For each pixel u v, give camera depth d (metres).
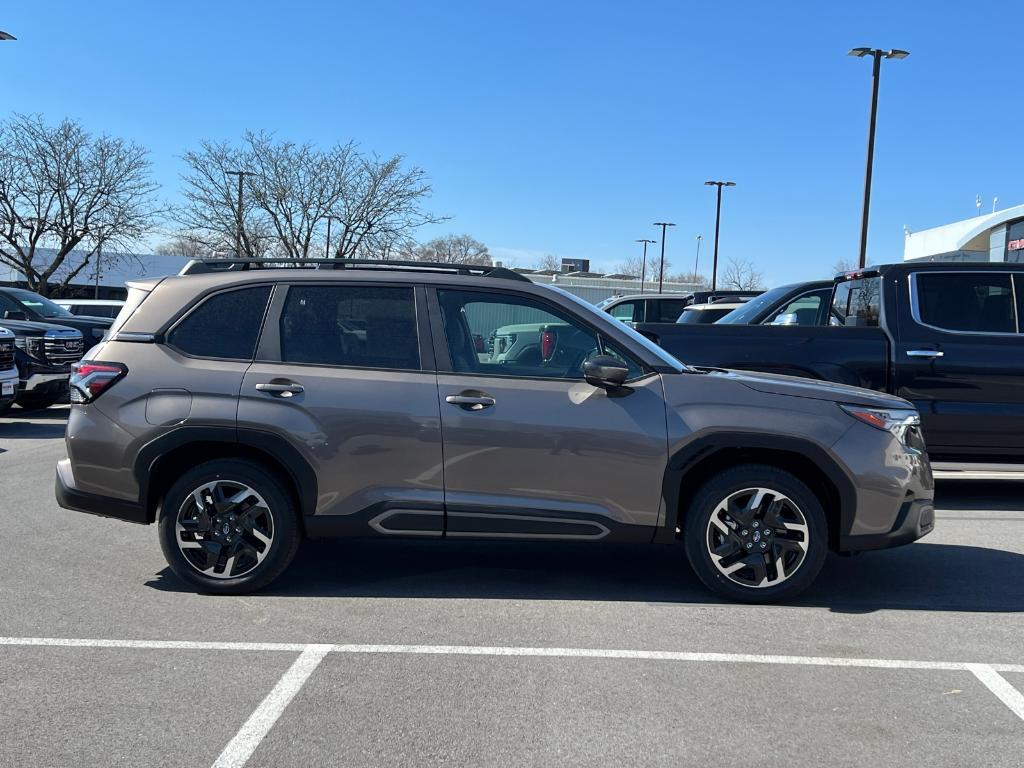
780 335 7.46
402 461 4.89
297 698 3.73
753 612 4.88
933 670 4.09
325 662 4.12
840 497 4.89
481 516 4.89
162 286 5.20
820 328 7.49
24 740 3.34
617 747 3.33
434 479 4.90
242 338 5.06
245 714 3.57
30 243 33.91
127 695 3.74
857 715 3.62
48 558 5.82
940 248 32.28
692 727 3.49
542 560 5.96
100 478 5.00
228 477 4.96
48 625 4.57
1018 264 7.51
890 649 4.34
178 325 5.09
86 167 33.91
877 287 7.71
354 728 3.46
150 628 4.54
